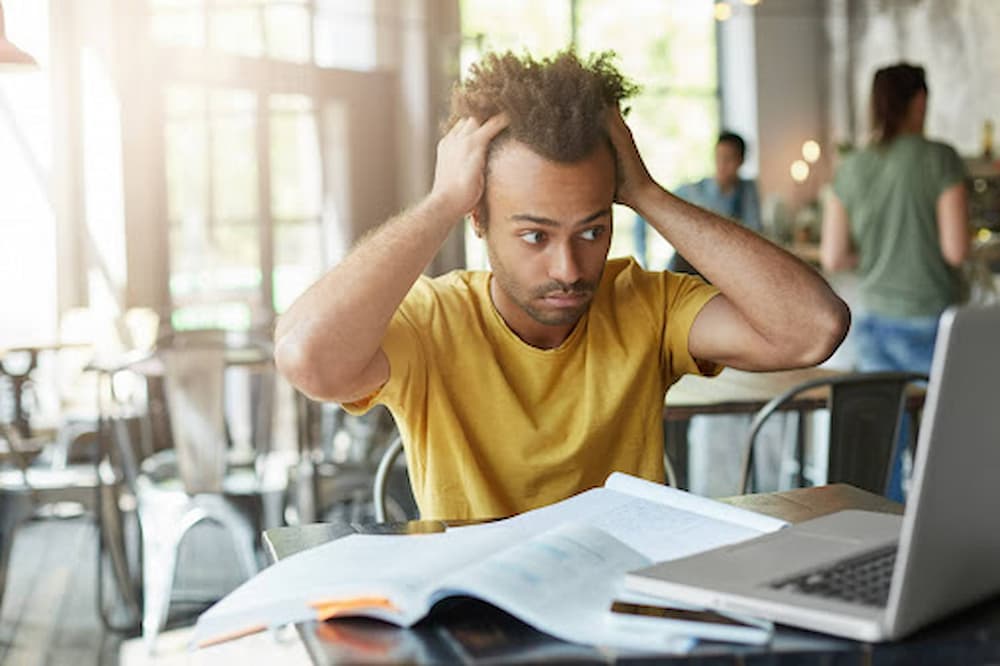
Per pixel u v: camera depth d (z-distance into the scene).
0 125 5.62
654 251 7.83
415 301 1.55
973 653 0.88
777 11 8.79
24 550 4.46
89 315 5.21
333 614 0.97
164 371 3.29
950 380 0.85
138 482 3.52
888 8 8.50
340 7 6.61
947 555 0.89
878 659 0.88
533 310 1.37
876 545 1.06
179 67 5.94
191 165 6.00
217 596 3.72
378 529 1.28
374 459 4.15
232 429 5.29
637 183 1.51
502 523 1.18
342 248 6.54
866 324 3.74
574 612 0.94
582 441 1.51
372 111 6.75
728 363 1.58
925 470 0.85
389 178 6.83
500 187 1.34
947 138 8.20
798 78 8.91
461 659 0.88
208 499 3.31
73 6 5.77
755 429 2.42
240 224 6.14
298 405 3.41
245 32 6.17
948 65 8.12
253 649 3.16
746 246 1.50
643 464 1.57
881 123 3.63
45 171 5.73
